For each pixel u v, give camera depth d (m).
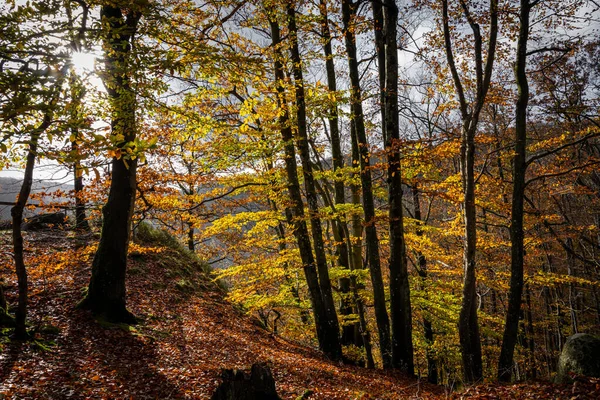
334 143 14.87
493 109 18.02
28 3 4.02
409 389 9.34
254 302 13.85
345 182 12.77
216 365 8.70
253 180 12.34
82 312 9.43
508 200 16.91
